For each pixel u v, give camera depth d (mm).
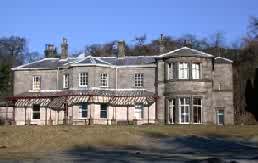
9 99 58875
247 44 83812
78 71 56438
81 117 55719
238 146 31594
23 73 60688
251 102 72000
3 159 23641
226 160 21812
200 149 30422
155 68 56750
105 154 27141
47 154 27422
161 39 61188
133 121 54094
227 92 57625
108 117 55594
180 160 22469
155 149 30938
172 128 42375
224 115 57344
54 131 37719
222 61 58344
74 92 55844
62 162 21938
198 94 52656
